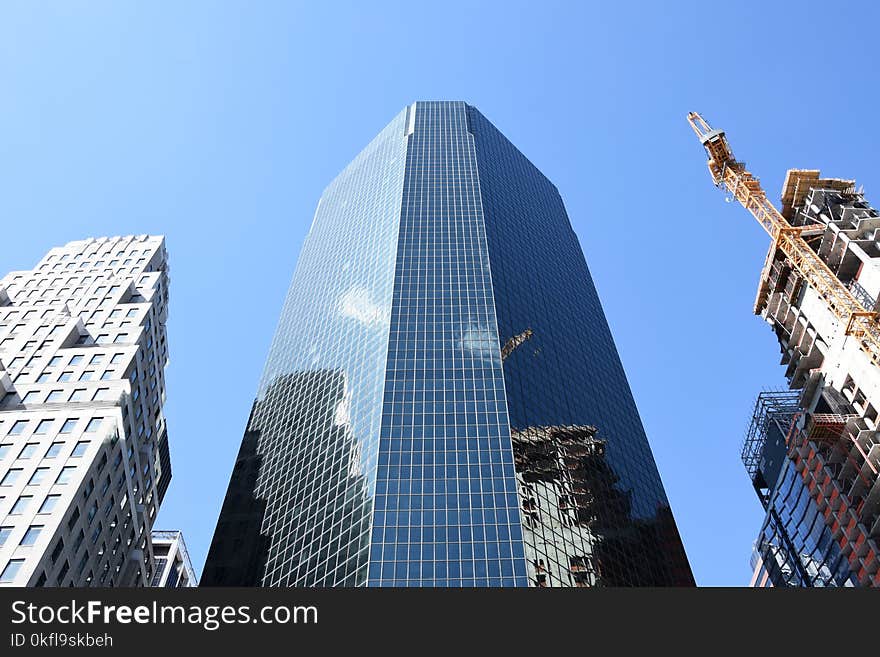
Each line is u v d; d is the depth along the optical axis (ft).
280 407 443.73
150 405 391.45
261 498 381.19
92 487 277.23
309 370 436.35
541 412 356.18
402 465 296.92
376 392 341.82
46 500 256.93
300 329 500.74
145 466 358.64
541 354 406.21
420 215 471.21
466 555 260.42
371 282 438.40
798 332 329.52
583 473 353.72
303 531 317.42
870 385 278.05
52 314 391.45
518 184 594.65
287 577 300.40
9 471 269.44
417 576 252.01
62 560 249.55
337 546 284.61
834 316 301.22
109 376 336.90
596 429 404.36
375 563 256.93
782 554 392.27
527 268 478.59
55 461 275.18
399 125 629.10
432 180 515.50
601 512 341.21
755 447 431.02
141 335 388.16
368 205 547.08
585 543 307.99
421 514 275.80
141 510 342.64
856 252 295.07
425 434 311.06
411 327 372.79
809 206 359.05
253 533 356.79
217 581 336.49
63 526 251.19
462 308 387.75
